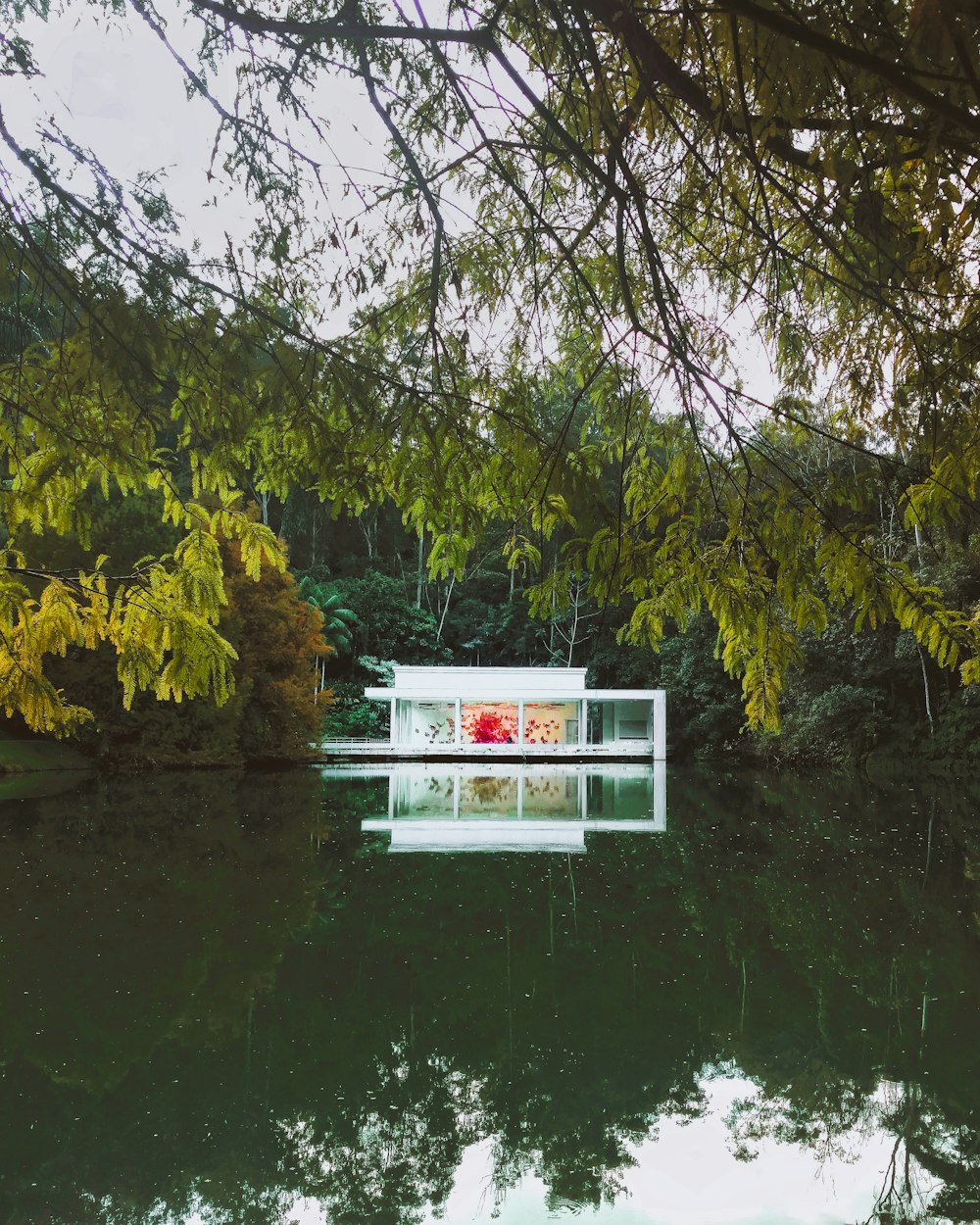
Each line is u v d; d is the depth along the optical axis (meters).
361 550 45.00
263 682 27.25
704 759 32.66
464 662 43.28
